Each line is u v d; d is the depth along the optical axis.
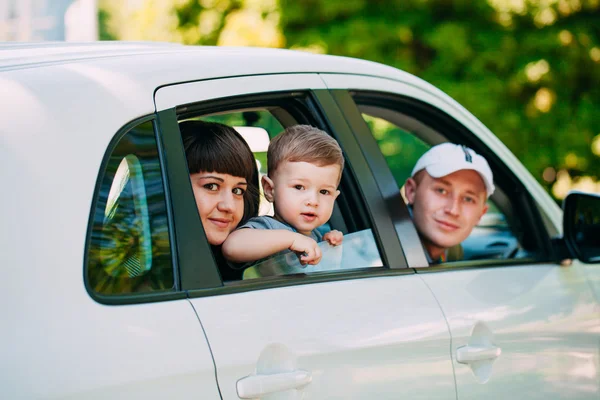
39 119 1.91
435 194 3.33
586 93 8.84
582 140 8.75
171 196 2.12
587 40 8.61
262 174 2.69
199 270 2.11
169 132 2.18
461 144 3.44
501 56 8.49
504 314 2.87
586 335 3.18
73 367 1.76
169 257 2.07
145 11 9.40
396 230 2.75
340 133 2.74
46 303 1.78
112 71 2.15
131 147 2.07
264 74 2.56
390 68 3.19
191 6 9.00
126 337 1.87
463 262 2.95
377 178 2.78
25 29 9.33
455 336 2.65
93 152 1.97
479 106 8.41
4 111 1.88
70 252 1.85
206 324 2.03
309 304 2.29
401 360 2.46
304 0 8.45
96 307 1.86
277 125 2.71
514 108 8.71
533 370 2.94
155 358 1.89
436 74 8.55
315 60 2.82
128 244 1.99
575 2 8.49
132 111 2.10
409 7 8.55
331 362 2.26
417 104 3.25
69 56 2.24
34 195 1.83
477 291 2.85
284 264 2.50
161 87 2.22
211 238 2.45
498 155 3.45
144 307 1.95
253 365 2.07
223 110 2.42
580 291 3.25
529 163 8.76
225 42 8.67
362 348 2.34
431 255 3.38
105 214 1.96
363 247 2.67
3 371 1.67
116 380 1.81
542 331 3.00
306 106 2.70
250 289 2.20
